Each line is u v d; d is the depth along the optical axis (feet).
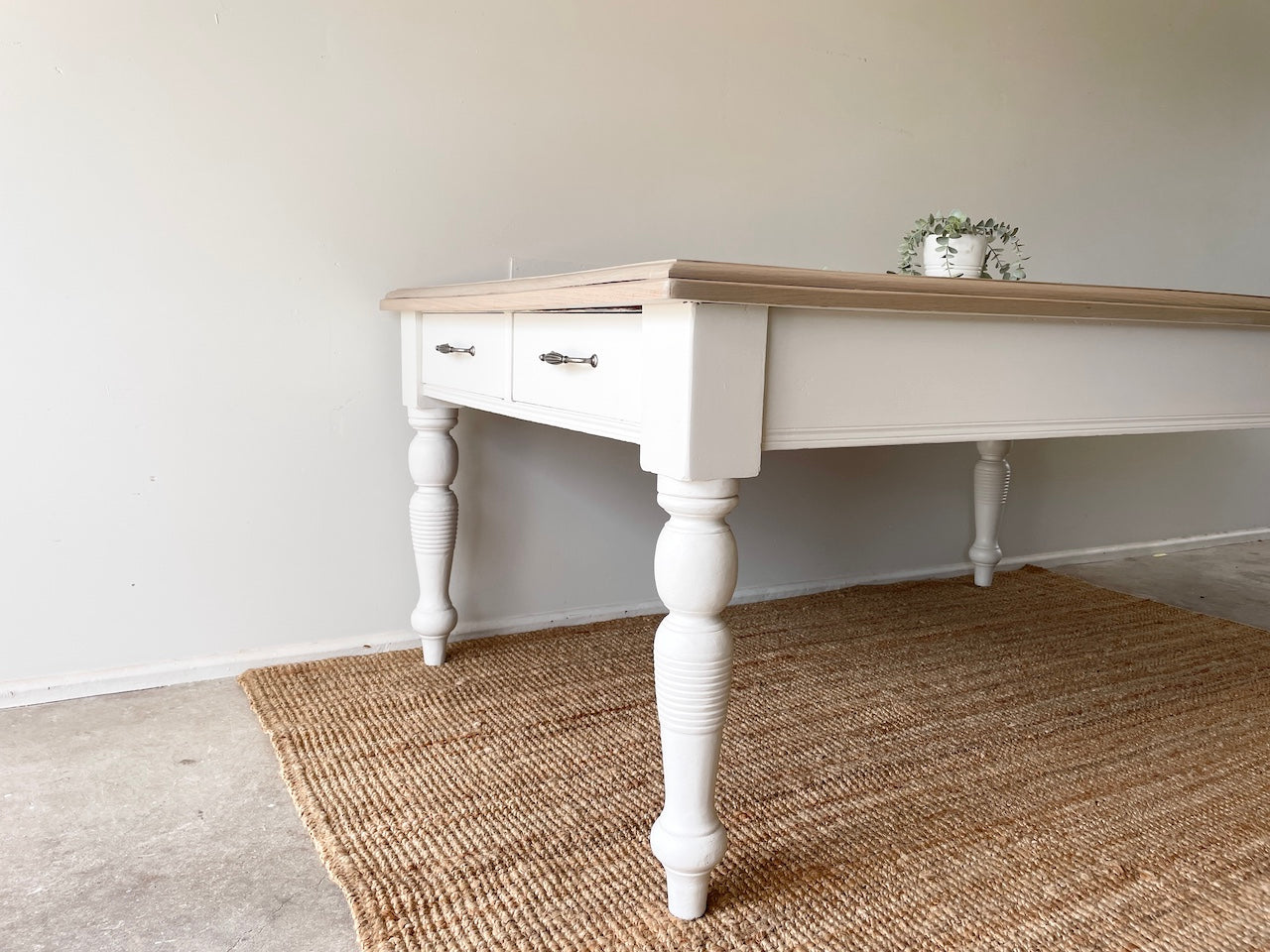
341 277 6.53
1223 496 11.31
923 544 9.36
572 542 7.62
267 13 6.07
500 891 4.00
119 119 5.77
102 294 5.87
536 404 4.62
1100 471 10.34
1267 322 4.70
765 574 8.56
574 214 7.22
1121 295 4.18
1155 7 9.77
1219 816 4.77
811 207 8.21
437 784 4.94
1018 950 3.68
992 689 6.46
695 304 3.28
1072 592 8.93
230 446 6.35
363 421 6.74
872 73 8.32
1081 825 4.65
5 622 5.88
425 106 6.60
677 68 7.45
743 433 3.46
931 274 5.57
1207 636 7.73
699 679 3.62
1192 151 10.34
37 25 5.51
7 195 5.57
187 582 6.34
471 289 5.17
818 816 4.68
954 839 4.49
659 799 4.81
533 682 6.35
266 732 5.57
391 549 6.96
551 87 7.00
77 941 3.68
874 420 3.78
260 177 6.20
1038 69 9.20
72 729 5.61
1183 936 3.80
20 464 5.80
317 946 3.69
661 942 3.68
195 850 4.37
